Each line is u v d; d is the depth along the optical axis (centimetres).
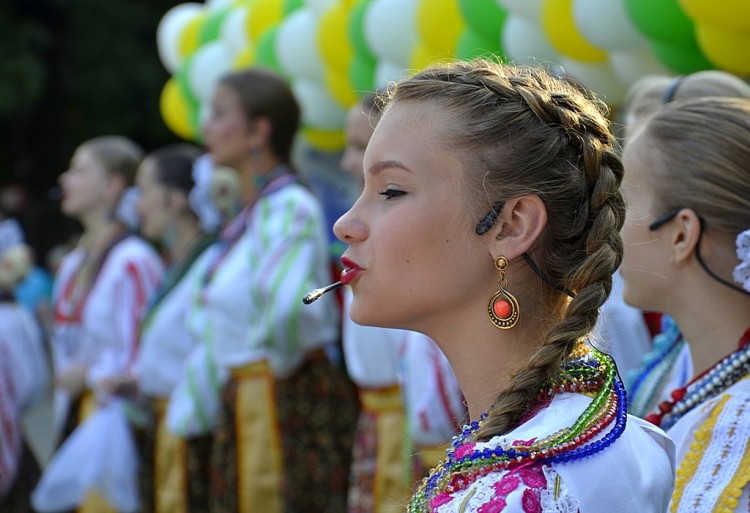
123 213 832
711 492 274
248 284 651
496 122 226
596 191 231
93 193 852
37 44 1938
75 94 1983
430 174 227
